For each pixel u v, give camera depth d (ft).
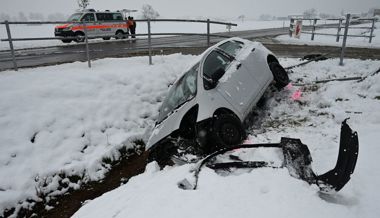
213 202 10.61
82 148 22.65
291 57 38.45
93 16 61.00
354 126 16.90
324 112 20.11
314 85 25.30
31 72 29.40
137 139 25.20
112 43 56.03
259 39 61.67
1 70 31.19
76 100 25.71
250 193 10.85
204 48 45.70
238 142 17.85
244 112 19.74
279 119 21.08
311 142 15.81
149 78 30.58
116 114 26.08
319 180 10.98
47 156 21.08
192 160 16.48
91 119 24.77
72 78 28.07
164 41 58.54
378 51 39.70
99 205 14.44
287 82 24.84
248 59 21.80
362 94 21.33
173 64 34.50
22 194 18.58
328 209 9.63
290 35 65.46
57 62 36.68
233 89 19.57
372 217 9.21
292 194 10.48
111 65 33.32
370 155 13.07
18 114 22.79
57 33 58.44
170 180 13.42
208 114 17.60
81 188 20.36
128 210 11.73
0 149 20.27
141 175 17.81
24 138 21.50
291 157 12.60
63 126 23.32
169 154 18.75
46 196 19.25
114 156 23.02
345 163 10.74
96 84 27.91
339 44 49.70
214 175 12.74
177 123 17.88
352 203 10.06
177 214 10.31
